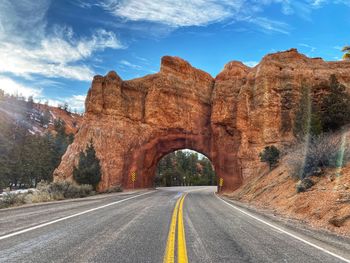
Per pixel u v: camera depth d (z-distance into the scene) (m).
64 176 45.34
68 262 5.09
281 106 40.56
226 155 47.78
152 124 52.19
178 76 54.66
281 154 31.45
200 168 144.88
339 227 10.55
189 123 53.19
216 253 6.14
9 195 19.58
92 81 51.16
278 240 8.01
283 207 16.61
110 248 6.20
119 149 48.53
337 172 16.56
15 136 106.06
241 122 44.31
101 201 20.72
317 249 7.05
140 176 51.47
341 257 6.35
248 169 41.28
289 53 44.44
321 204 13.35
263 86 41.66
